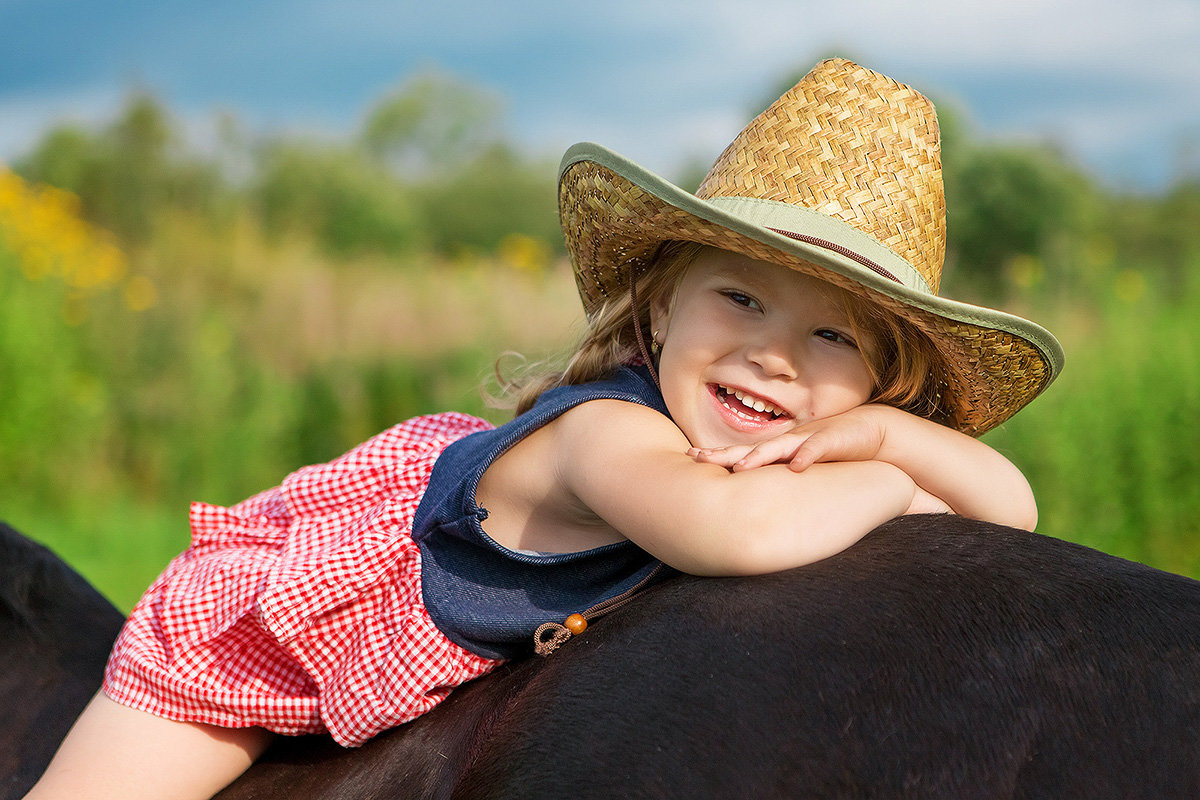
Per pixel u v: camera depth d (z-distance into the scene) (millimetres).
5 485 7281
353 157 13555
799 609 1552
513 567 1908
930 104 2018
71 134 12648
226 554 2125
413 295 8703
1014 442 5676
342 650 1924
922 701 1409
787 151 1931
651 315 2100
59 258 8211
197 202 11898
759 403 1854
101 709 1998
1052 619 1465
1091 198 9516
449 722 1816
